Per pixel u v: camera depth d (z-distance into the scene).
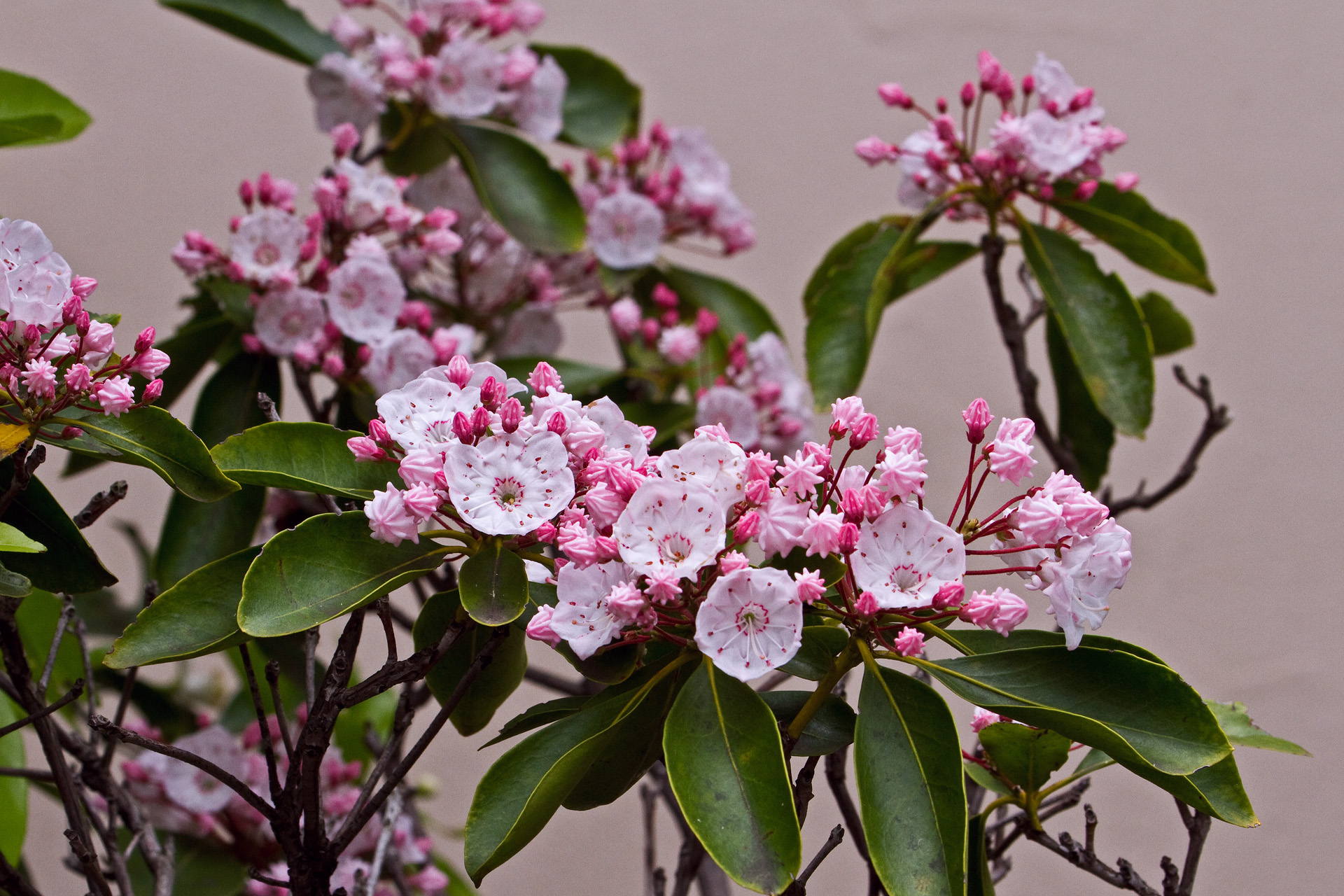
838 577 0.93
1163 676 0.92
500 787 0.92
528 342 1.29
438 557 0.94
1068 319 1.11
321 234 1.11
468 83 1.19
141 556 1.35
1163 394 1.70
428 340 1.13
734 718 0.91
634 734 0.94
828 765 1.00
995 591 0.92
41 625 1.07
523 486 0.92
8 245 0.94
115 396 0.94
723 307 1.36
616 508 0.92
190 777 1.08
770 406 1.20
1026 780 0.97
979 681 0.93
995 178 1.13
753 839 0.90
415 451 0.93
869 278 1.15
